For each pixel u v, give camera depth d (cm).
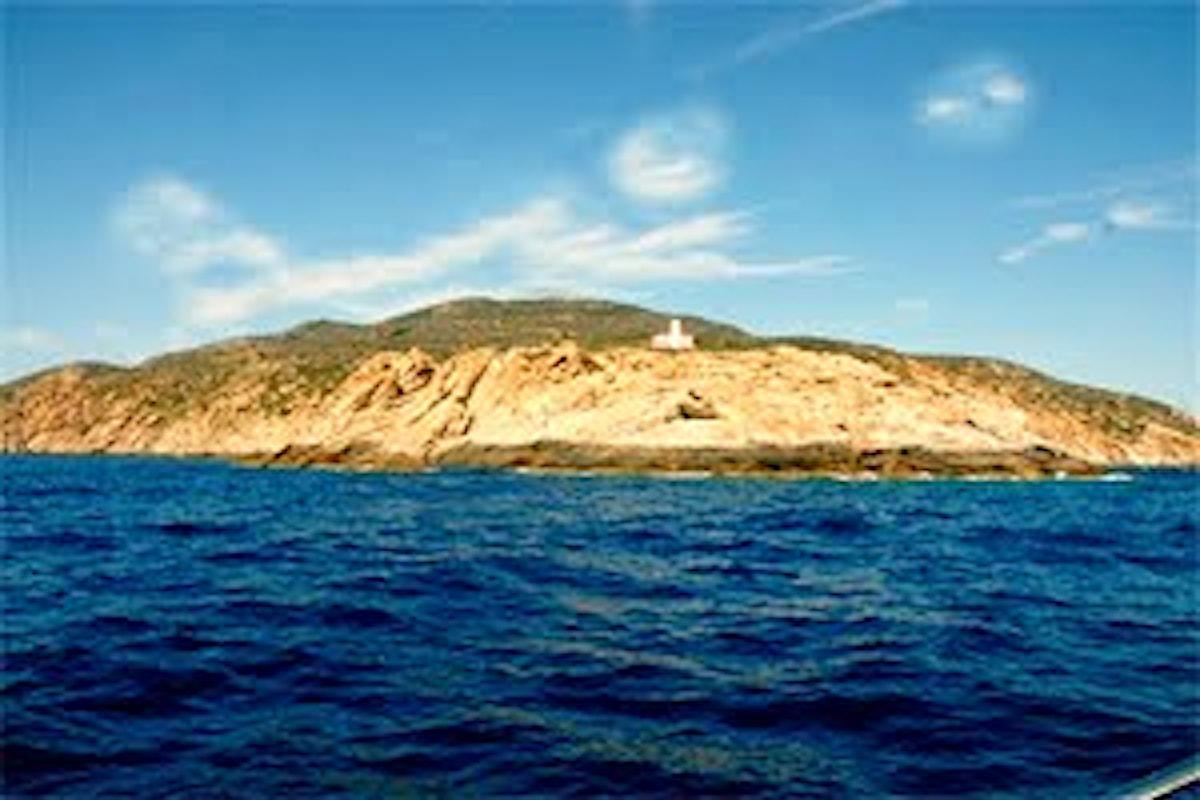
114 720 1262
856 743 1206
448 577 2528
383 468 13700
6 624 1878
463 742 1179
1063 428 16775
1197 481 13850
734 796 1025
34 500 6306
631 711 1319
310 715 1285
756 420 13312
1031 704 1390
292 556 3027
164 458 19812
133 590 2308
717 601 2261
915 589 2536
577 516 5228
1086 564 3284
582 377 14088
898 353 16212
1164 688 1514
